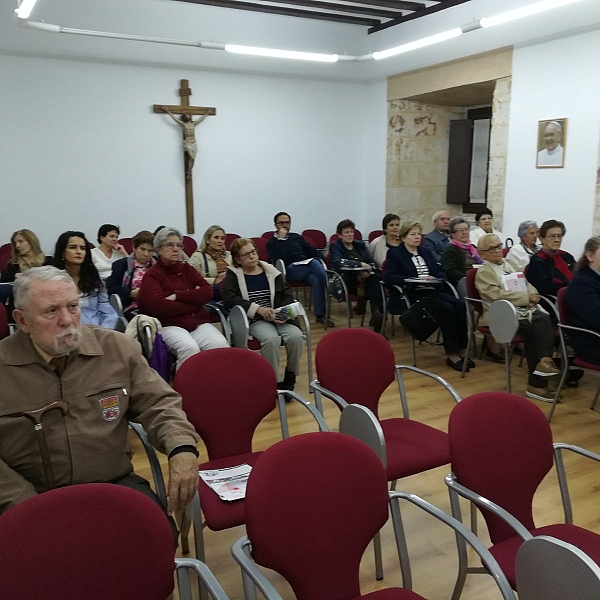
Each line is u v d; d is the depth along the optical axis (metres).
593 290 3.08
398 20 6.47
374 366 2.39
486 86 6.14
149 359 3.04
